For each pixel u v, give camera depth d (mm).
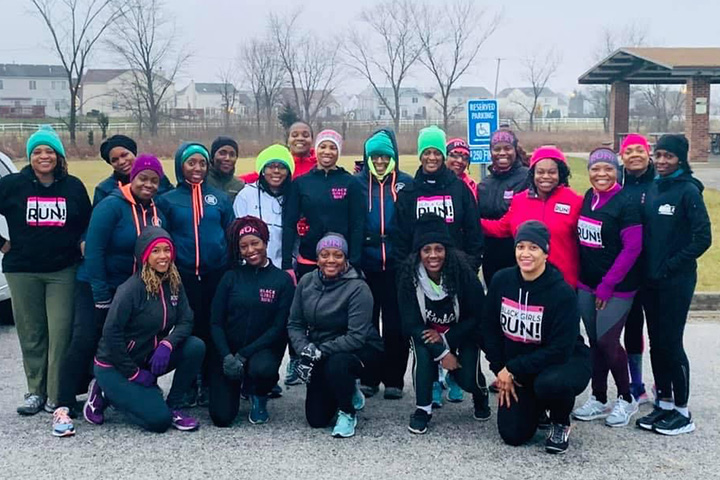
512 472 4633
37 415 5602
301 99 74750
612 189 5328
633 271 5293
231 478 4559
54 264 5535
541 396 4871
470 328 5383
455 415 5668
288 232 5953
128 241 5414
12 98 101062
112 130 54250
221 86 100000
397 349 5969
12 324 8469
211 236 5703
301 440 5156
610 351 5418
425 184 5801
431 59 61781
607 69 32562
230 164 6773
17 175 5555
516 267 5137
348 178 5969
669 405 5352
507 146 6250
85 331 5426
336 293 5387
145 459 4832
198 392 5926
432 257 5309
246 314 5438
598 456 4867
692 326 8188
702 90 28969
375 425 5441
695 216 5066
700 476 4574
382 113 102438
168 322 5324
